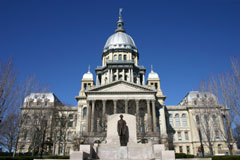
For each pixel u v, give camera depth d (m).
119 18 107.44
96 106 64.88
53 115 56.81
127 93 62.41
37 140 43.75
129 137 21.88
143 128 57.66
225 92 36.25
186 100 78.81
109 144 21.39
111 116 22.95
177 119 76.25
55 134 56.91
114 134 22.14
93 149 20.00
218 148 64.00
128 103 66.31
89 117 59.50
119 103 66.50
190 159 18.42
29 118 42.91
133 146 21.00
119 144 21.48
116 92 62.19
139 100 62.06
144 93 62.47
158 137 51.97
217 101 43.16
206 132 49.09
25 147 55.72
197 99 75.94
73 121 71.38
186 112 76.94
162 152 16.70
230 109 35.66
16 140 33.66
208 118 43.59
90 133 52.62
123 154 19.91
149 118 58.88
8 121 32.56
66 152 66.75
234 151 54.28
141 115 66.19
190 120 73.94
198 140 69.25
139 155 20.02
